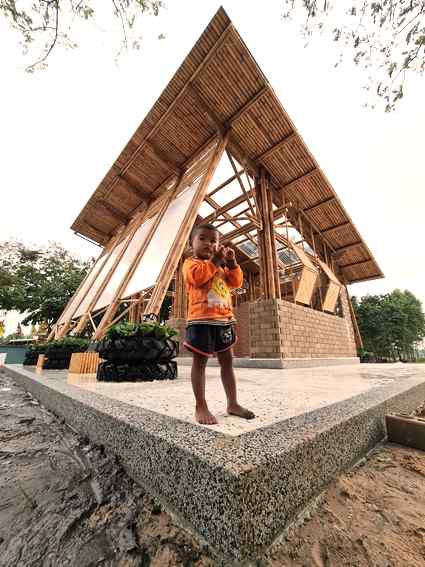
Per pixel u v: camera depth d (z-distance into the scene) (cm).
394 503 104
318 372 481
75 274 1519
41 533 85
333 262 1223
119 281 802
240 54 580
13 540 81
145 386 269
